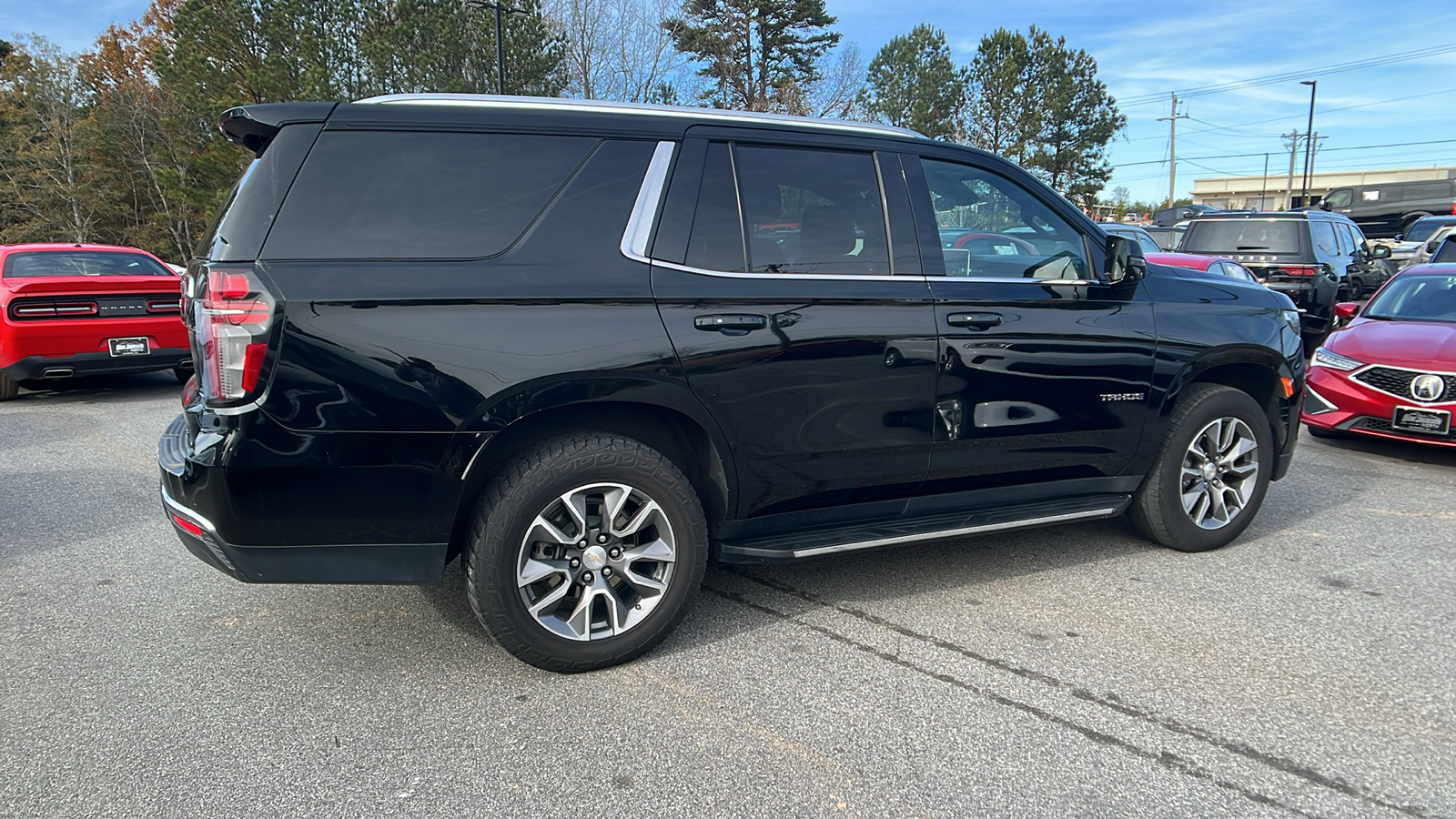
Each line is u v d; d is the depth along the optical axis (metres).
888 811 2.27
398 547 2.74
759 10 35.88
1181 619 3.47
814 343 3.13
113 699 2.82
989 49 41.22
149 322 8.12
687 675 2.99
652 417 3.08
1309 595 3.72
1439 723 2.72
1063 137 43.12
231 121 2.72
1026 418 3.60
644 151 2.99
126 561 4.07
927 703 2.81
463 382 2.66
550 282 2.76
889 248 3.35
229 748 2.54
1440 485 5.63
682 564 3.04
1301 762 2.51
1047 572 3.97
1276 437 4.41
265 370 2.50
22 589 3.74
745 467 3.12
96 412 7.83
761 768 2.46
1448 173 68.12
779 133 3.24
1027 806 2.30
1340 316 9.24
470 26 26.38
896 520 3.56
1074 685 2.94
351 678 2.96
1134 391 3.84
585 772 2.43
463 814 2.25
